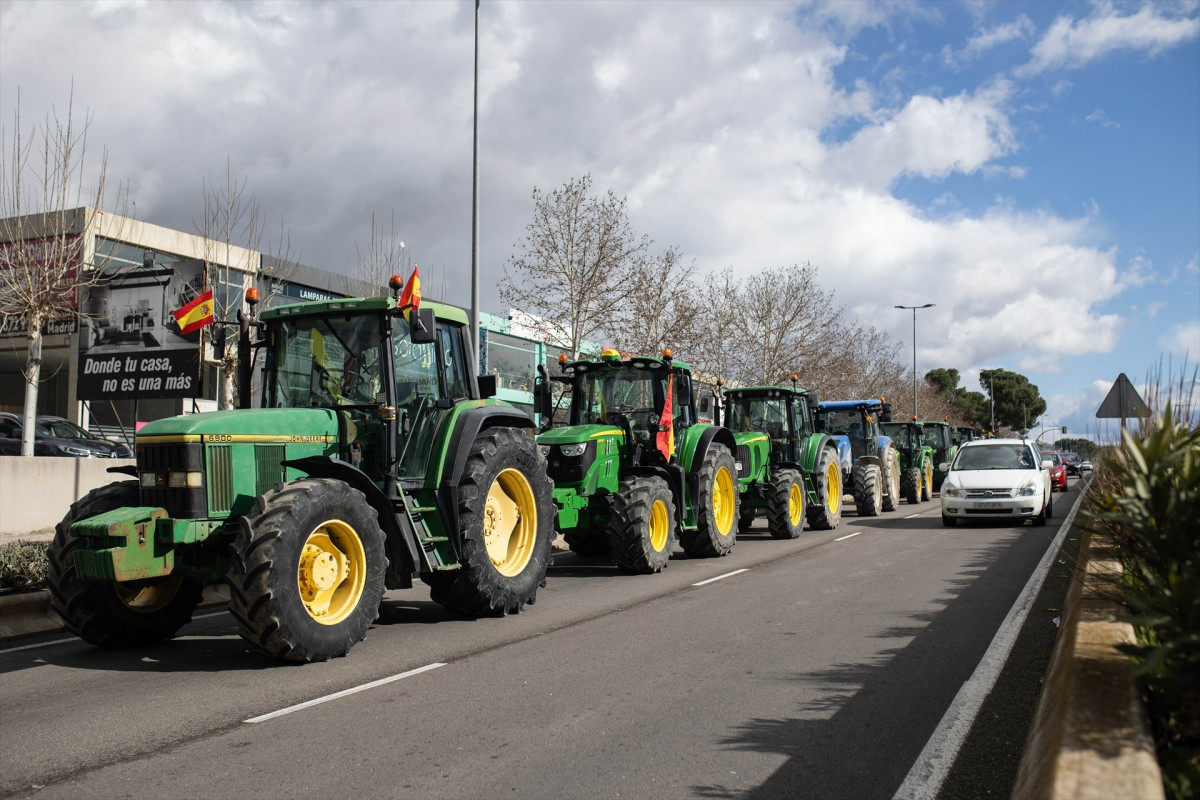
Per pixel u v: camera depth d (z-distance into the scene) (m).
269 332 8.38
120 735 4.98
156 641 7.68
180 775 4.34
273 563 6.33
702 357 27.39
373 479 7.89
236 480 6.94
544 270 21.00
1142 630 4.01
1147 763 2.61
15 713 5.45
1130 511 3.51
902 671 6.22
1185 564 3.25
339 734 4.94
